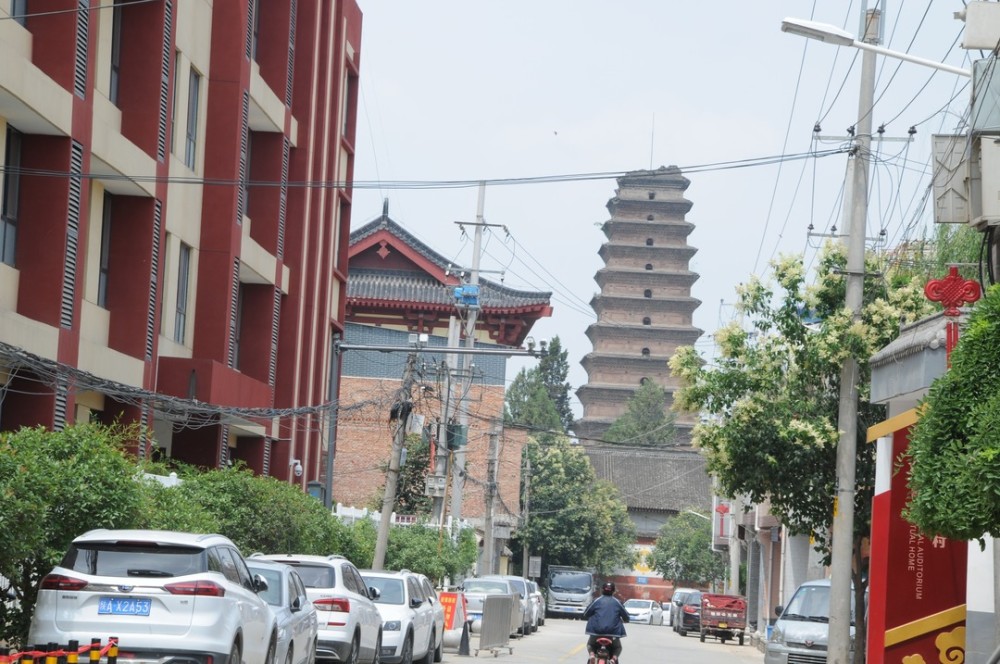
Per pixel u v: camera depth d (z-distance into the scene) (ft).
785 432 112.98
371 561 203.92
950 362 52.70
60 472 80.89
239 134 162.61
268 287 182.80
